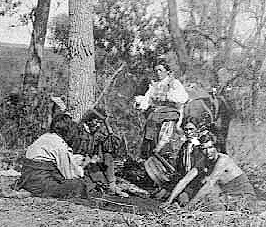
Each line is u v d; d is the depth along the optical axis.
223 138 7.19
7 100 7.48
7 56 7.62
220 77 7.48
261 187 6.83
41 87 7.62
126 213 5.89
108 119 7.33
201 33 7.59
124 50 7.70
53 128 7.01
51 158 6.52
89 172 6.86
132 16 7.71
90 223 5.50
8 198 6.15
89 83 7.60
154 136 7.06
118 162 7.05
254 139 7.23
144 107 7.33
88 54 7.69
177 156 6.90
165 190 6.60
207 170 6.44
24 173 6.47
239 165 7.16
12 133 7.39
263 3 7.52
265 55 7.46
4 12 7.66
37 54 7.68
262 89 7.41
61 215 5.66
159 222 5.73
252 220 5.86
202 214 5.98
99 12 7.77
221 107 7.33
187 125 6.86
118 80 7.63
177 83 7.47
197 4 7.60
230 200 6.26
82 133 7.10
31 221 5.44
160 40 7.66
